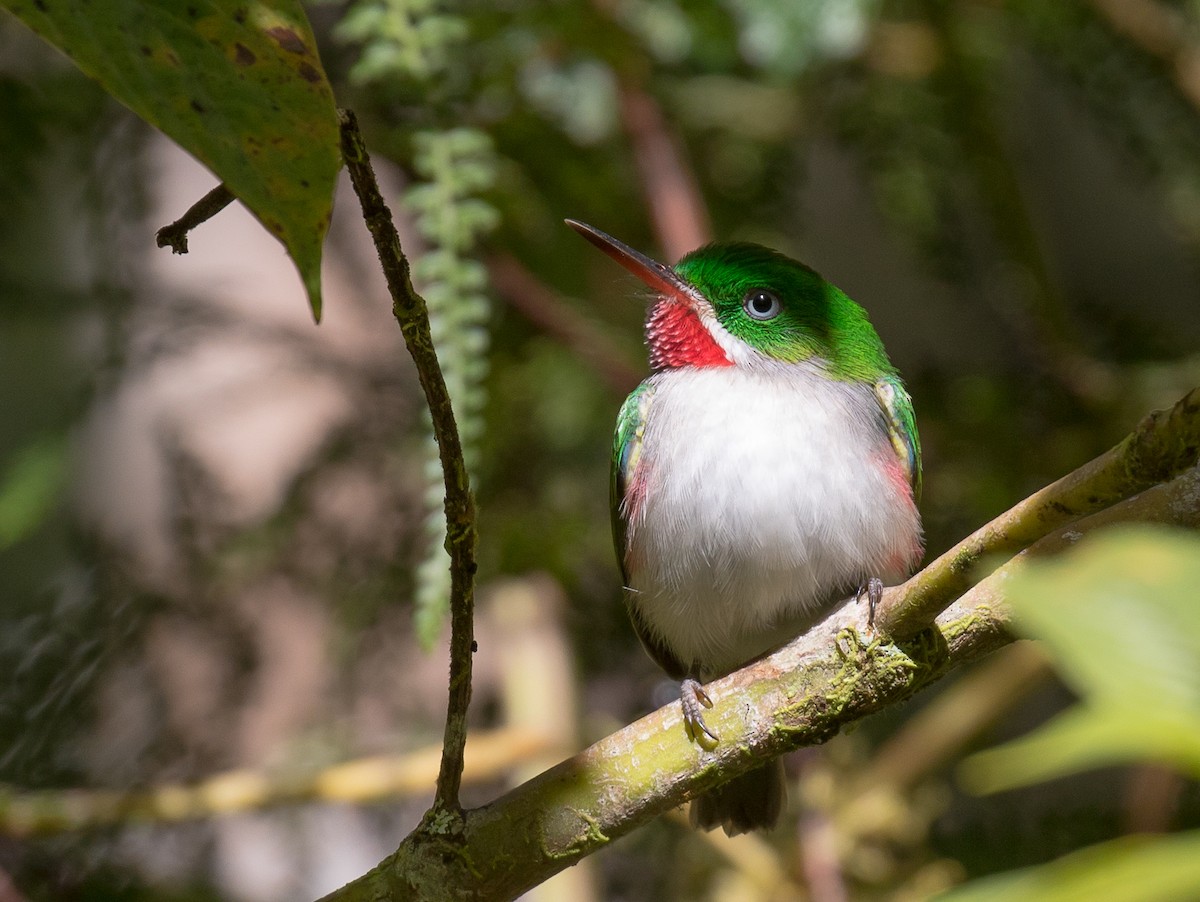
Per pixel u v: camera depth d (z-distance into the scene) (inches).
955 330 485.4
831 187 527.2
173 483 394.9
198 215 171.3
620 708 428.1
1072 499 180.1
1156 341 440.8
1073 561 99.3
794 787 370.0
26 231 414.9
